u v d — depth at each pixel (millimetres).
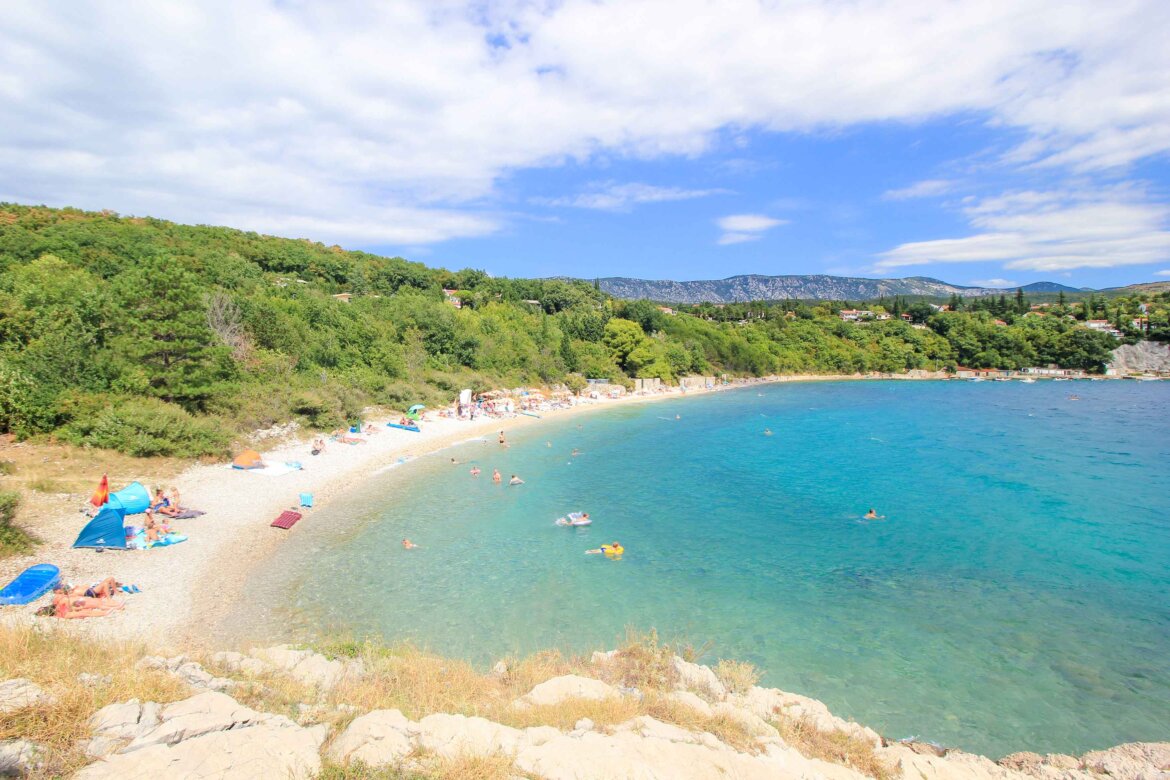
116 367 36812
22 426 31141
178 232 105188
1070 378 136375
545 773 9547
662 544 29047
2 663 10883
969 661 18812
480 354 82312
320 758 9094
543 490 38469
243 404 43188
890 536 30609
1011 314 168000
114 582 20422
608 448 53438
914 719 15945
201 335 38969
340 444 46438
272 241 121750
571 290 153125
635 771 9844
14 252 66625
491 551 27453
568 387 90188
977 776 12891
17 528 22094
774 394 107062
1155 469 45656
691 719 12758
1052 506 35906
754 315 190500
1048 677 17969
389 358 66875
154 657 12656
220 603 20891
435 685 13633
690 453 51906
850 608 22438
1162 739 15172
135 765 8273
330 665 14375
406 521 31188
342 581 23547
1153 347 139375
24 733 8492
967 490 39719
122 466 31719
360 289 109250
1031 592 23906
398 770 8953
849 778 11758
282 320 60250
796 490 39656
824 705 15781
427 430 56250
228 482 34094
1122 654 19250
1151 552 28250
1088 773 13273
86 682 10516
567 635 19891
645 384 103375
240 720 9844
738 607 22391
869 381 135875
